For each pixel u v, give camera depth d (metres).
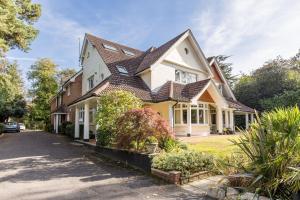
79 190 6.20
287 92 25.92
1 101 26.38
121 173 8.09
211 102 20.20
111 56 21.22
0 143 17.08
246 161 5.71
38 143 17.14
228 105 21.00
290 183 4.48
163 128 9.25
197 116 19.88
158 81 19.06
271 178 4.81
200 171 7.34
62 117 30.44
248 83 31.55
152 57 20.53
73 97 26.47
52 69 46.97
